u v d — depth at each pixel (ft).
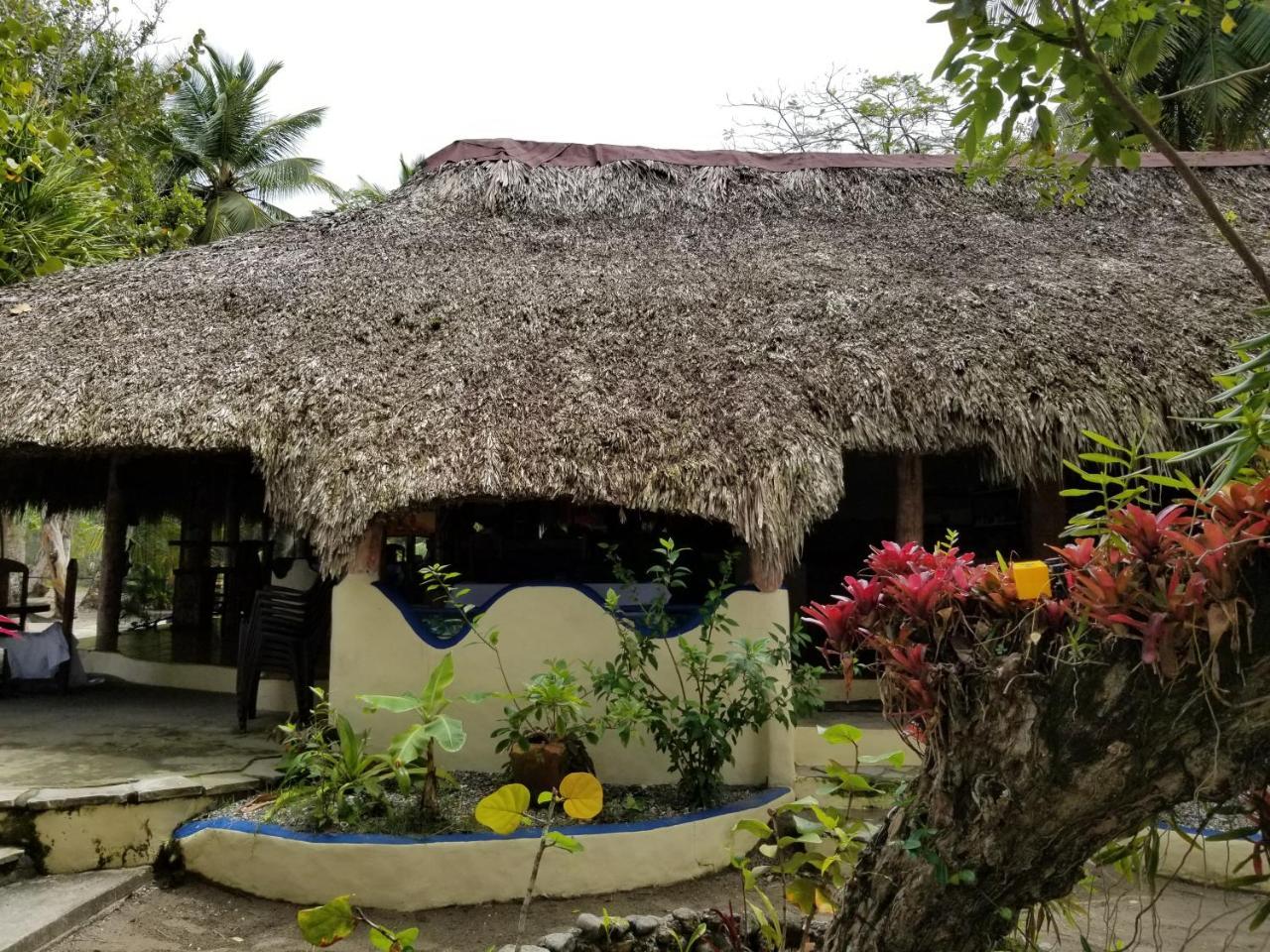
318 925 8.47
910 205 25.54
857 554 26.16
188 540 30.17
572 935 10.23
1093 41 7.40
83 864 13.14
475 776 15.74
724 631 15.15
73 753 16.38
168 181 71.10
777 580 16.10
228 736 17.98
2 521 27.17
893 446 17.13
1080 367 17.88
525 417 16.29
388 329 18.74
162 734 18.11
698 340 18.42
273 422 16.42
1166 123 45.55
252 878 13.16
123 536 27.43
